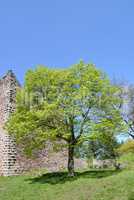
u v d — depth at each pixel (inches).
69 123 1218.0
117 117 1242.6
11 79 1451.8
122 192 912.9
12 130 1222.3
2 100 1453.0
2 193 1101.7
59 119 1222.3
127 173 1120.2
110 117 1246.9
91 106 1224.8
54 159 1534.2
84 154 1688.0
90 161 1700.3
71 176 1206.9
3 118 1425.9
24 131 1191.6
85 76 1220.5
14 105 1433.3
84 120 1217.4
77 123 1211.9
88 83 1210.6
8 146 1385.3
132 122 1668.3
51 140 1251.2
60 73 1223.5
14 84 1455.5
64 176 1243.8
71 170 1217.4
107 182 1021.8
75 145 1214.9
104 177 1115.3
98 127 1187.9
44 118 1190.9
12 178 1326.3
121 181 1000.9
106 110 1243.2
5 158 1381.6
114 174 1151.6
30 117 1197.1
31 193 1063.0
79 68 1232.8
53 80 1224.8
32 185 1151.6
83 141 1223.5
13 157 1390.3
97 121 1228.5
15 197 1042.1
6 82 1453.0
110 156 1717.5
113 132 1230.9
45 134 1182.3
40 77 1233.4
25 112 1226.6
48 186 1111.6
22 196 1043.3
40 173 1414.9
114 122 1227.9
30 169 1434.5
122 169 1326.3
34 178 1275.8
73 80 1208.8
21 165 1408.7
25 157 1429.6
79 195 960.3
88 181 1080.8
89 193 959.0
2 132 1416.1
